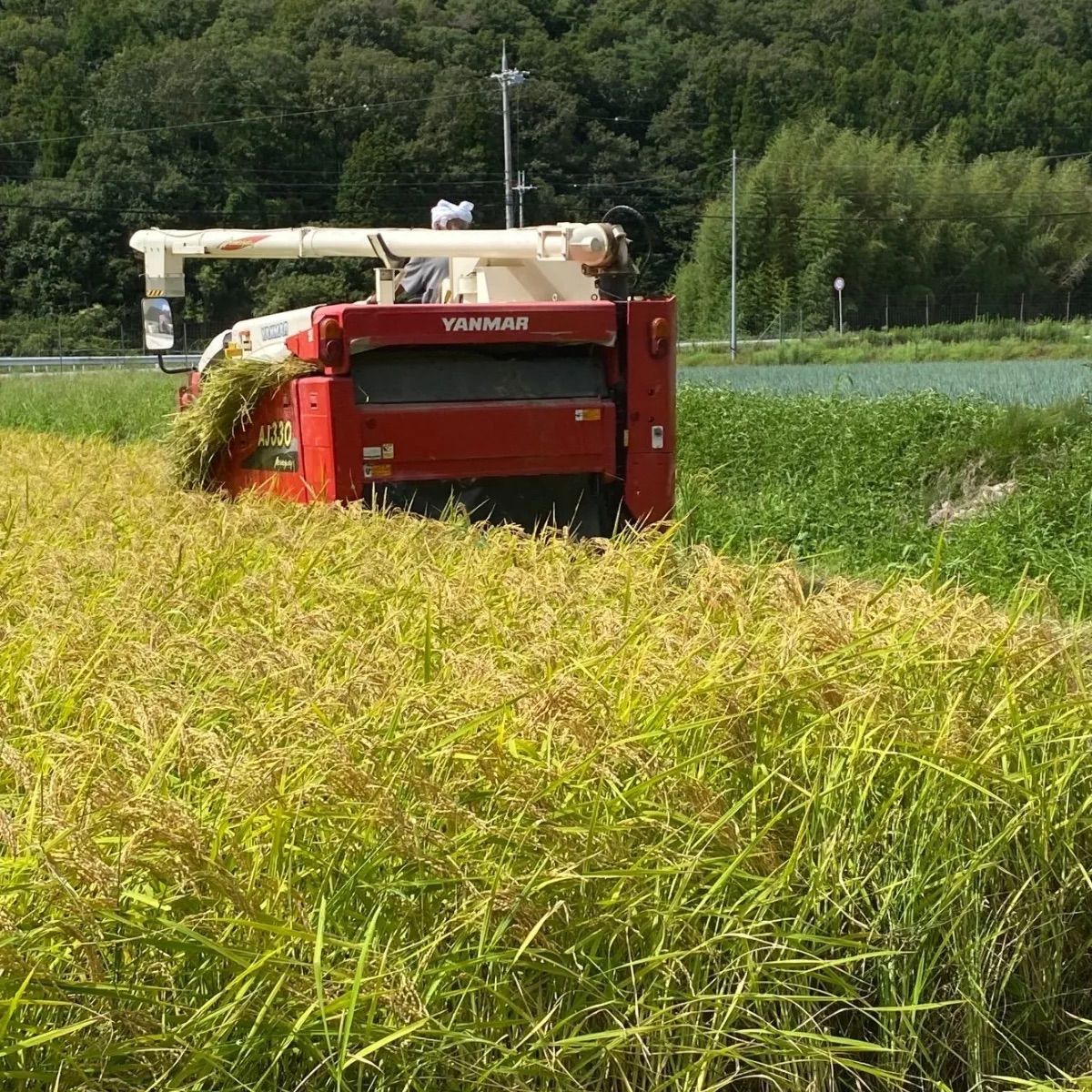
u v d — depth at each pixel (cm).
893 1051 351
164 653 452
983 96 10388
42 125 8331
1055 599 554
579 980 330
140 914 303
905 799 409
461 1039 308
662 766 390
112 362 5572
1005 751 415
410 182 7944
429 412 851
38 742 379
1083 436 1368
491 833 340
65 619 507
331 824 336
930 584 581
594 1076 341
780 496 1324
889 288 8194
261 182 8062
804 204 7944
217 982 306
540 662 441
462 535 750
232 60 8081
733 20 11369
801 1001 363
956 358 5147
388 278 1058
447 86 8169
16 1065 282
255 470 934
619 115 9425
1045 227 8688
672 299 909
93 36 9456
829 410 1734
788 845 395
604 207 8531
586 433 892
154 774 348
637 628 480
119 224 7644
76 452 1305
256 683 430
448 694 401
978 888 396
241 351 1041
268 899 314
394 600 557
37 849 295
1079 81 10344
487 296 1015
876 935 380
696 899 363
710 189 8888
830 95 10356
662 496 917
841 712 421
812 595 550
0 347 6838
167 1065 292
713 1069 347
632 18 10656
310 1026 301
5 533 725
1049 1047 401
